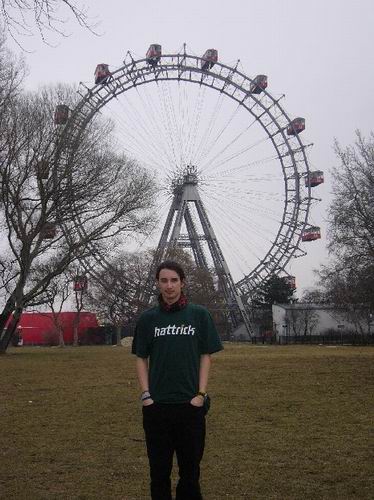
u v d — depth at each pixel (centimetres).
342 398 1738
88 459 1065
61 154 4522
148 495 851
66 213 4569
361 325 10406
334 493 844
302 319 11106
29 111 4397
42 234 4641
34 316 12556
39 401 1798
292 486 881
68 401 1784
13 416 1532
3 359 3912
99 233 4778
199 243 9244
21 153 4375
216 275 10338
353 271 5662
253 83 8550
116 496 847
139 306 7738
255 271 9000
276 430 1289
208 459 1050
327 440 1177
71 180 4506
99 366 3125
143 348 690
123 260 9000
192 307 695
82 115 5806
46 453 1115
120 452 1119
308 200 8612
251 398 1769
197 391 670
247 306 10931
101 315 11181
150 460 669
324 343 8619
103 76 7831
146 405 667
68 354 4778
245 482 907
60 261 5188
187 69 8388
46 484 910
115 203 4753
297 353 4253
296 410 1543
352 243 5309
